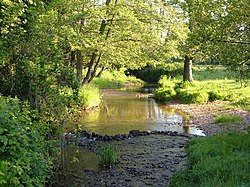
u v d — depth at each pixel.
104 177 8.98
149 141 13.24
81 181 8.64
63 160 10.22
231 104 20.86
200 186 6.88
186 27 21.30
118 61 22.92
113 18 19.70
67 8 12.02
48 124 8.32
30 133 5.71
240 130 13.58
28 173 5.09
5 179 4.24
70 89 9.90
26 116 6.41
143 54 21.08
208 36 12.05
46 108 8.61
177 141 13.17
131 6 19.98
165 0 22.88
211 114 18.83
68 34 10.27
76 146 11.96
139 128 16.09
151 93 33.72
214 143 10.72
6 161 4.57
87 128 16.02
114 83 43.03
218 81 31.95
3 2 8.93
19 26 9.60
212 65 15.28
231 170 7.35
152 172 9.38
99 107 23.59
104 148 11.13
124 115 20.12
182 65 43.72
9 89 9.41
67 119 9.29
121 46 20.28
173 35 21.12
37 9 10.27
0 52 8.77
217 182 6.75
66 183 8.45
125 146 12.45
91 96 22.41
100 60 23.69
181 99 25.39
